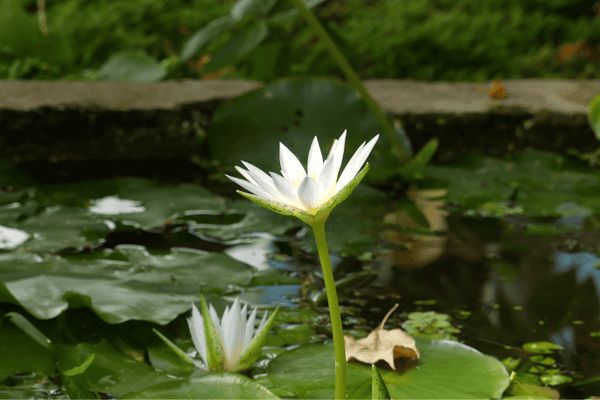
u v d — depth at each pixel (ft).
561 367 8.46
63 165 11.05
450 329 8.66
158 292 8.73
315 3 10.44
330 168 7.93
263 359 8.46
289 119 10.77
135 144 11.35
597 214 9.66
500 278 9.02
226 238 9.33
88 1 21.16
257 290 8.89
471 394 8.24
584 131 11.60
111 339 8.55
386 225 9.56
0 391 8.28
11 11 15.24
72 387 8.25
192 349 8.53
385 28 19.56
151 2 20.22
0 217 9.41
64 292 8.64
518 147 11.78
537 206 9.78
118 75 15.33
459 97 12.51
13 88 11.70
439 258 9.20
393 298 8.87
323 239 8.00
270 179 8.01
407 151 10.61
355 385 8.29
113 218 9.47
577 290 8.93
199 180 10.61
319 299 8.83
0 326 8.56
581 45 19.16
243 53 10.54
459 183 10.49
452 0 22.82
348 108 10.77
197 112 11.52
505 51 19.24
